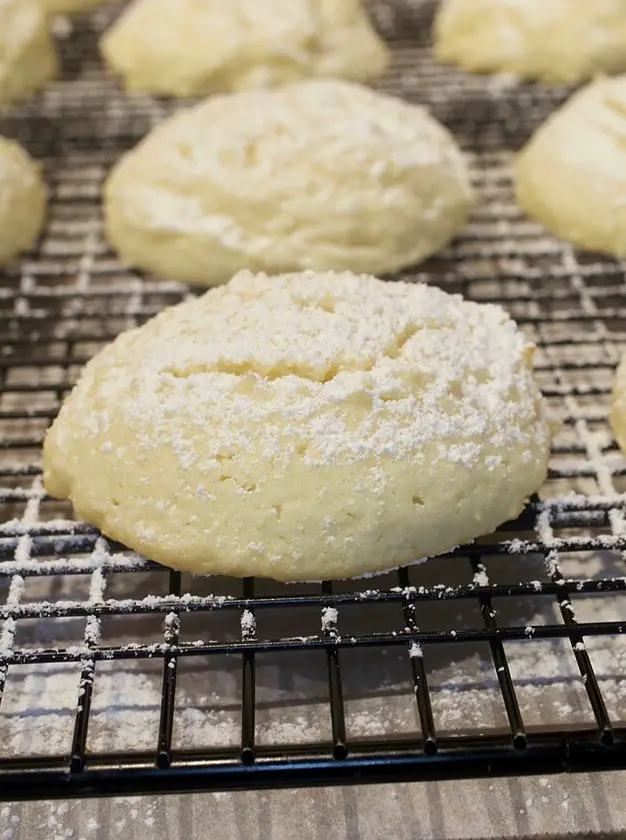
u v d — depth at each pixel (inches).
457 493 6.0
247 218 7.8
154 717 5.9
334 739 5.3
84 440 6.2
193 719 5.9
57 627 6.3
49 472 6.4
